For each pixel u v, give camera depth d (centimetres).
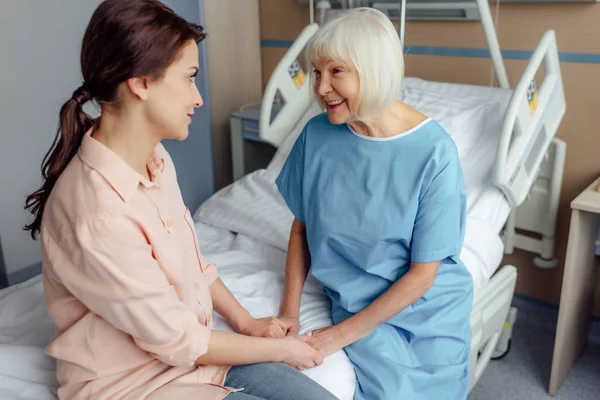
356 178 130
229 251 166
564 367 190
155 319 94
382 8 228
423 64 232
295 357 117
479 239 159
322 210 133
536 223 210
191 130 230
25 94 208
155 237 96
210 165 241
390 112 127
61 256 92
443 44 225
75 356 99
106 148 92
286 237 168
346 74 117
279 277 153
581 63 195
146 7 88
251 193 192
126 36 85
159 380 102
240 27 279
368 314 125
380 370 123
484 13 188
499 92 196
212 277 128
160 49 87
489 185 173
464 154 181
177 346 97
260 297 144
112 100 91
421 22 228
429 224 123
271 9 281
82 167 92
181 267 102
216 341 107
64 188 92
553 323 224
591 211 162
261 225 175
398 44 118
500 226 170
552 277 222
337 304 139
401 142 126
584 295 193
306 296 149
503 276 176
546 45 166
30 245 224
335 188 132
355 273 135
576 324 192
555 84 176
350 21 116
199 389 103
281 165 203
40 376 113
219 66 275
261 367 113
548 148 198
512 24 206
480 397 186
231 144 285
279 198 186
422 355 130
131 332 94
